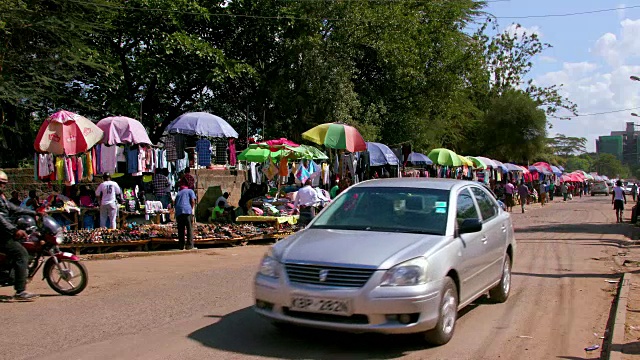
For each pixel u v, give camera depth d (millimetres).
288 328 6242
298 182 19188
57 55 18750
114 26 20594
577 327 6734
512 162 48281
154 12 21359
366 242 5691
